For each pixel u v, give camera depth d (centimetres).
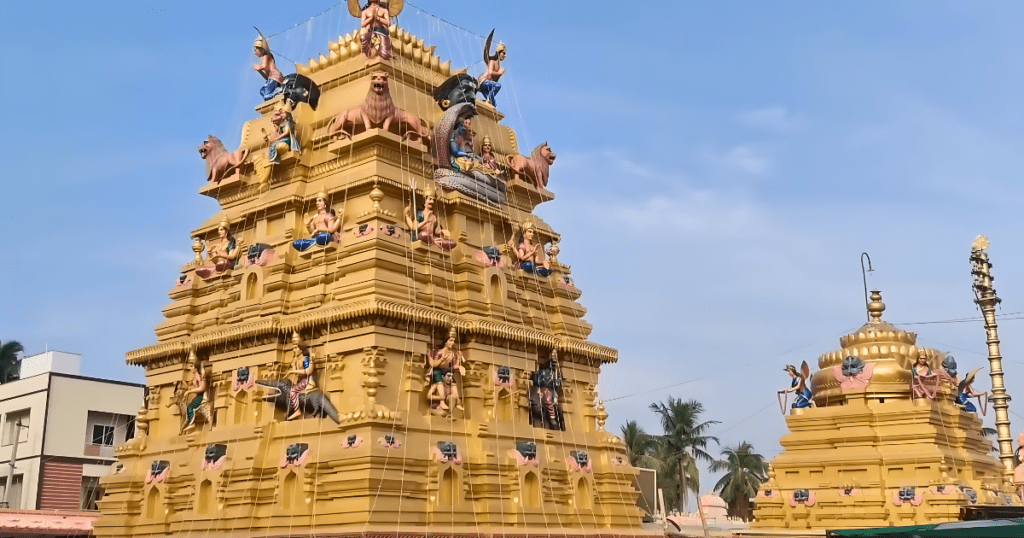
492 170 3806
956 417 4203
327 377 3153
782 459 4306
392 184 3425
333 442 2997
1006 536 2619
